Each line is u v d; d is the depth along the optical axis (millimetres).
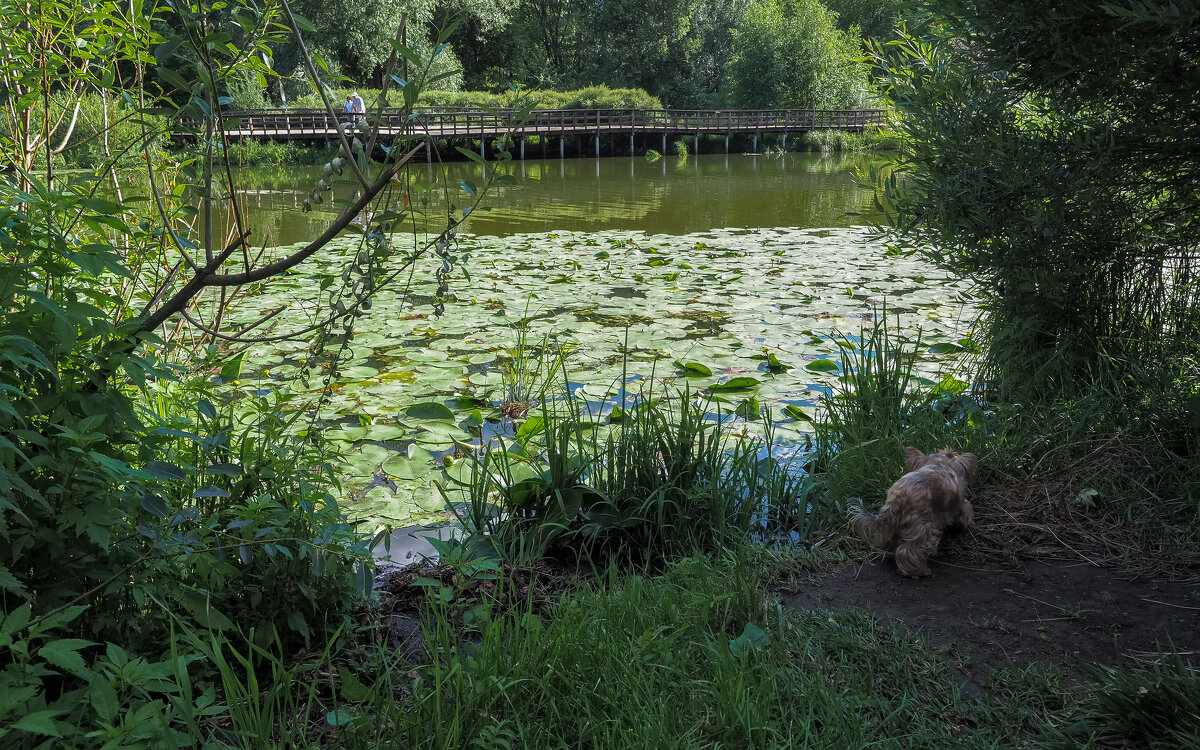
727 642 2326
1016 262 3418
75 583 1975
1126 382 3697
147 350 2361
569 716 2098
